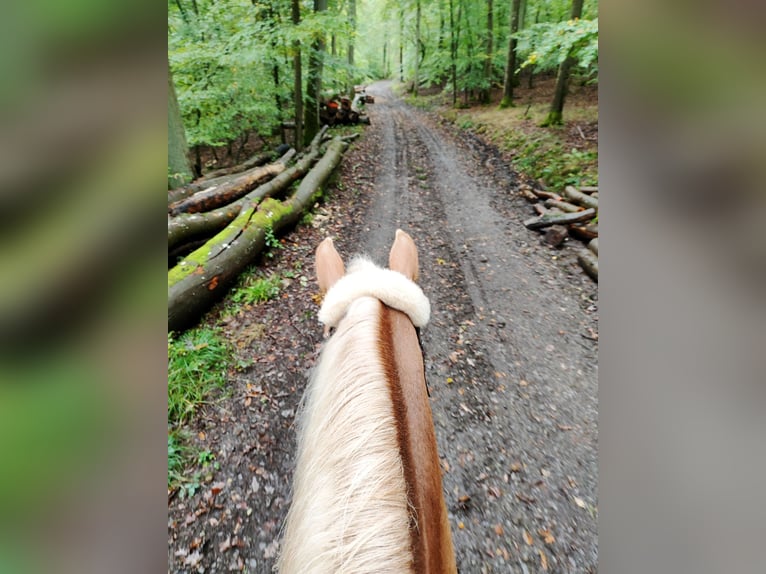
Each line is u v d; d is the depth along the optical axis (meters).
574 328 3.71
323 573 0.76
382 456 0.88
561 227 5.42
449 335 3.62
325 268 1.86
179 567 1.98
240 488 2.33
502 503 2.25
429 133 12.70
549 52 5.96
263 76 8.15
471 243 5.38
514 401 2.92
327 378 1.13
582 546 2.05
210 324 3.61
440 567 0.83
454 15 16.22
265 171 6.26
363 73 10.13
